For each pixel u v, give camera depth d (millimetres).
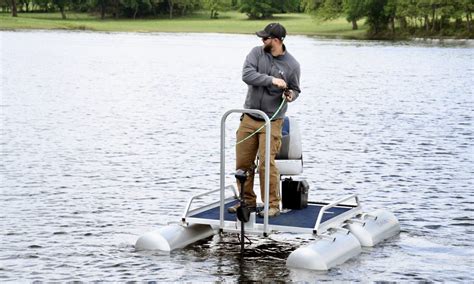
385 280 11094
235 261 11789
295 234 13305
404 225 14211
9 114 30875
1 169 19344
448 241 13195
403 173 19453
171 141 24500
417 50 93688
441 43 112375
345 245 11969
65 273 11281
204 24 164125
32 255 12125
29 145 23203
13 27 141750
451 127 28406
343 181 18406
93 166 19969
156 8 182375
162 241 12266
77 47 91812
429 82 51094
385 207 15695
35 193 16625
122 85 46688
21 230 13570
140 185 17719
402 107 35562
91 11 181875
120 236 13250
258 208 12375
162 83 48688
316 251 11477
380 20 135250
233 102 37344
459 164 20797
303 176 18953
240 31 149125
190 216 12352
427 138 25625
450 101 38344
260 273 11250
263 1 174750
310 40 120125
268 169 11570
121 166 20031
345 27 153125
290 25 159125
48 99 37219
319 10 148625
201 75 56062
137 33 139000
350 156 21953
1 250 12375
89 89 43406
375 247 12672
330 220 12078
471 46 103750
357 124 29250
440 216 14953
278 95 12078
